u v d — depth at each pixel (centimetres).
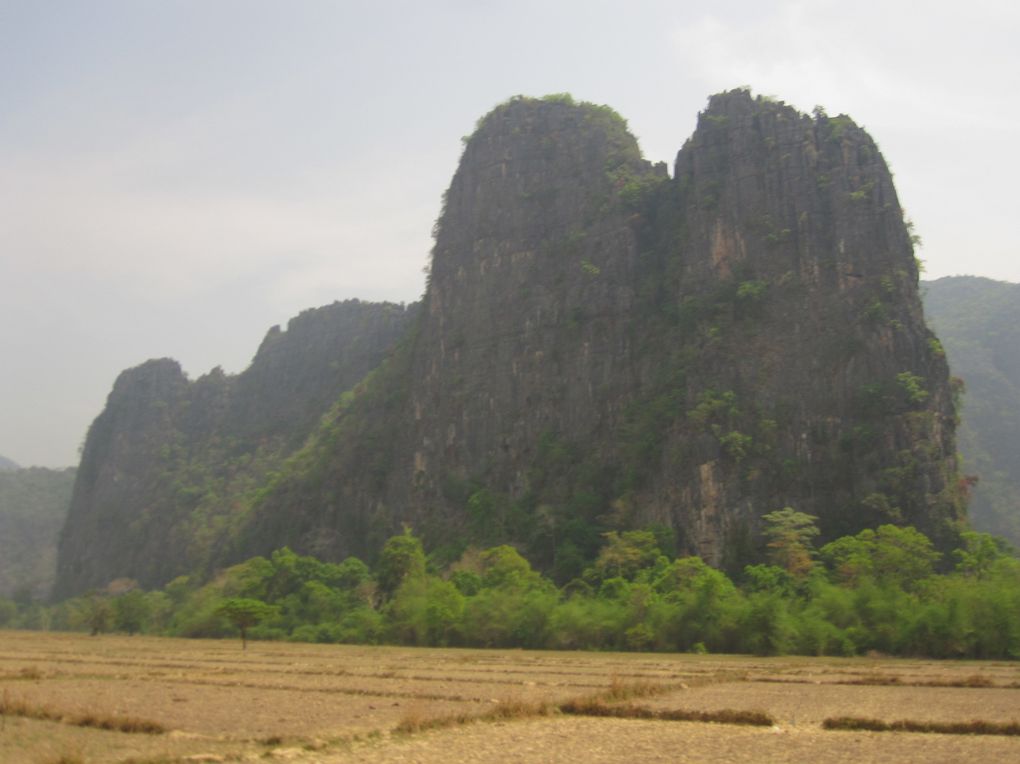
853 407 12656
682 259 15262
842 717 3766
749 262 14312
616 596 10375
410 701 4362
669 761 2856
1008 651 7612
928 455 11975
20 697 4019
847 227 13688
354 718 3691
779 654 8206
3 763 2669
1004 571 8525
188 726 3434
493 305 17612
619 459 14375
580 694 4641
